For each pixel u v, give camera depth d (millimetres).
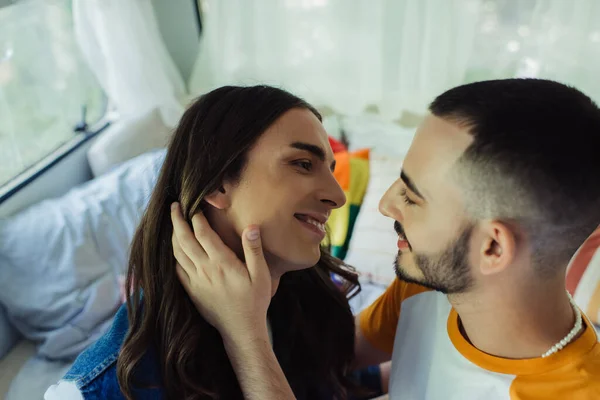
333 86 2039
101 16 1804
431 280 659
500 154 536
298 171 720
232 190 712
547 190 530
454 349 703
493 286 605
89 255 1483
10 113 1631
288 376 881
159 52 2092
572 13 1606
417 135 621
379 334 967
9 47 1612
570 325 623
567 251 573
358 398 1044
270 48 2033
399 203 658
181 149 745
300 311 917
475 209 571
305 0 1930
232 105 722
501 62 1806
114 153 1859
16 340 1492
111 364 716
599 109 559
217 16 2023
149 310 740
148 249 754
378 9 1837
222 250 693
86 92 2092
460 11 1752
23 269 1424
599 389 566
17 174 1674
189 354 722
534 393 601
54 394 704
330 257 982
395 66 1938
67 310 1418
